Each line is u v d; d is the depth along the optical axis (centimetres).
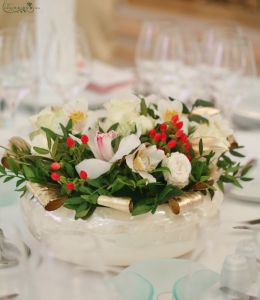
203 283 72
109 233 78
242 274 72
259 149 132
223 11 347
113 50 346
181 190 79
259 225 88
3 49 144
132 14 349
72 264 74
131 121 84
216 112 96
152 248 80
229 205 103
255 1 344
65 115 87
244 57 151
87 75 152
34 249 77
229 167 92
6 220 81
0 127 142
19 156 85
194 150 85
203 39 172
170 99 95
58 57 146
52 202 78
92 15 339
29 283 70
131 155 78
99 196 77
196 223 82
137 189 80
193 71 166
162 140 82
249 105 165
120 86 176
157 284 74
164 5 352
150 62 175
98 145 79
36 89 151
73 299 69
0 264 71
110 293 70
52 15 158
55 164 80
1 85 144
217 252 84
